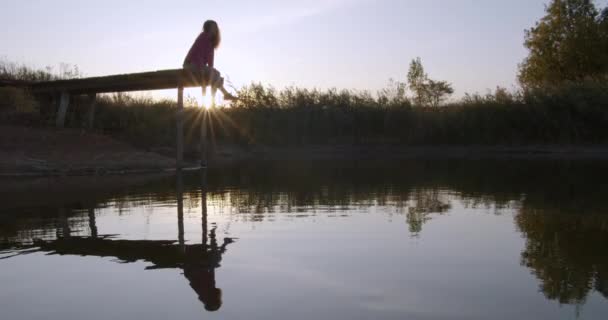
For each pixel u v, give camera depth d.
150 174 11.06
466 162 14.57
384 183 8.46
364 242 3.85
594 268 3.04
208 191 7.49
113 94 17.30
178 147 12.59
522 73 34.47
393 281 2.84
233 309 2.41
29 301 2.59
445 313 2.34
